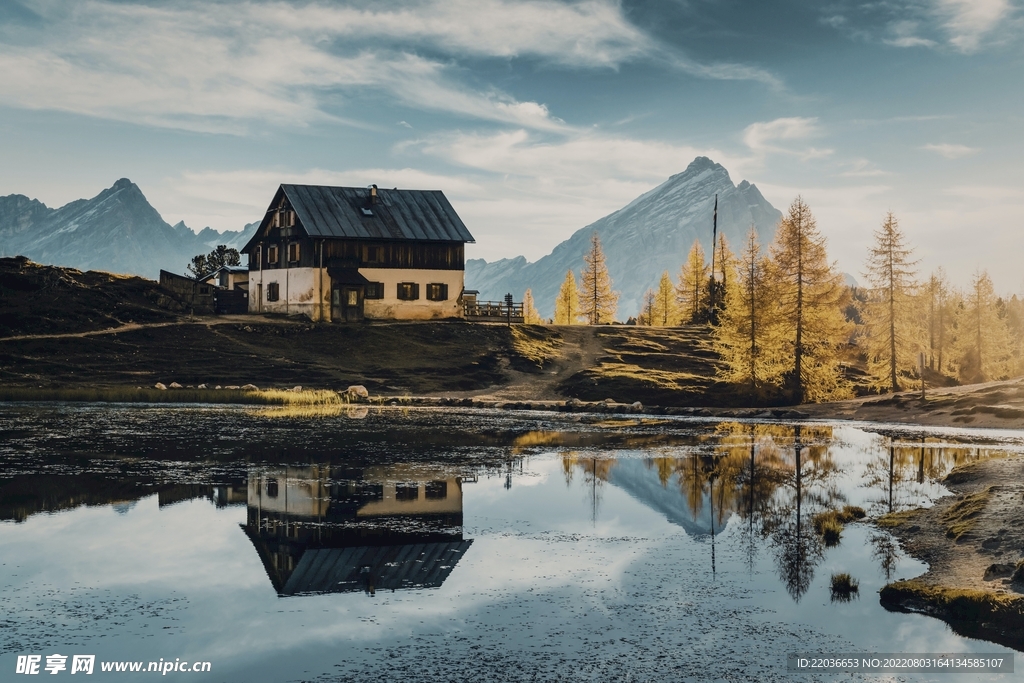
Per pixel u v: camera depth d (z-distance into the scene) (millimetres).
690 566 16969
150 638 13031
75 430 36719
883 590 14914
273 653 12406
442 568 16812
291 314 79625
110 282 75562
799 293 64562
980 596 13859
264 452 31609
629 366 75000
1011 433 42281
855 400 59719
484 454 32375
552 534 19641
